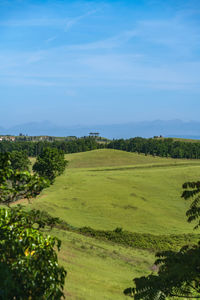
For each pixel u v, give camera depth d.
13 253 7.03
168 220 70.62
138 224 66.12
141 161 186.00
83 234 50.06
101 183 99.44
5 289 5.90
